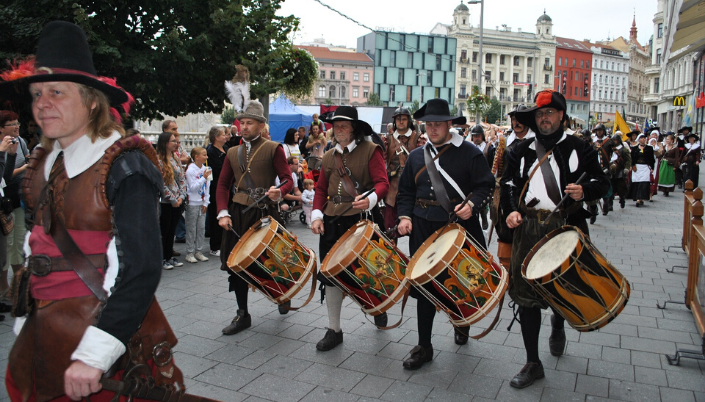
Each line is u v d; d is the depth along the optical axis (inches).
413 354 152.0
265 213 182.2
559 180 143.8
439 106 152.2
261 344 169.5
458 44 4005.9
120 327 66.9
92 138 73.7
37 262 72.2
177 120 719.1
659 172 628.1
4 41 316.2
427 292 132.8
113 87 75.0
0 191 186.7
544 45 4084.6
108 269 69.4
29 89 76.7
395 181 269.6
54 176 73.7
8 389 77.6
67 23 74.8
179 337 175.0
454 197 153.9
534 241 143.8
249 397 134.3
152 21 375.6
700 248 182.1
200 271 263.9
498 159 258.1
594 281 124.6
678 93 1520.7
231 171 188.7
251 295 222.4
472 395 135.1
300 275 162.2
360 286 146.3
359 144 173.5
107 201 70.6
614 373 147.8
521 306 143.1
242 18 379.2
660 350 164.2
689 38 372.2
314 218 173.0
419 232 156.5
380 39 3932.1
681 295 221.9
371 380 143.8
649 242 340.5
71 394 65.9
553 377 145.3
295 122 707.4
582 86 4286.4
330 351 163.8
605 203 464.8
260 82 403.9
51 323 70.9
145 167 72.4
